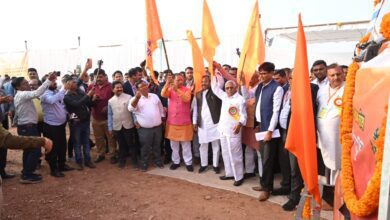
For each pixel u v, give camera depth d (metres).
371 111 1.29
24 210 4.64
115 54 12.65
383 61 1.32
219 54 10.52
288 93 4.58
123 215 4.44
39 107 6.66
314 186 2.30
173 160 6.66
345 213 1.92
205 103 6.14
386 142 1.04
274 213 4.40
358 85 1.53
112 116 6.72
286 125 4.54
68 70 13.41
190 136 6.42
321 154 4.09
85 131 6.74
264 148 4.82
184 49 11.30
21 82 5.85
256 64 5.92
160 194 5.19
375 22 2.04
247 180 5.83
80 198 5.07
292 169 4.42
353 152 1.58
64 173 6.39
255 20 5.91
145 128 6.46
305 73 2.28
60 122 6.19
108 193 5.27
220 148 6.29
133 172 6.44
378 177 1.16
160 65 11.72
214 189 5.39
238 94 5.55
